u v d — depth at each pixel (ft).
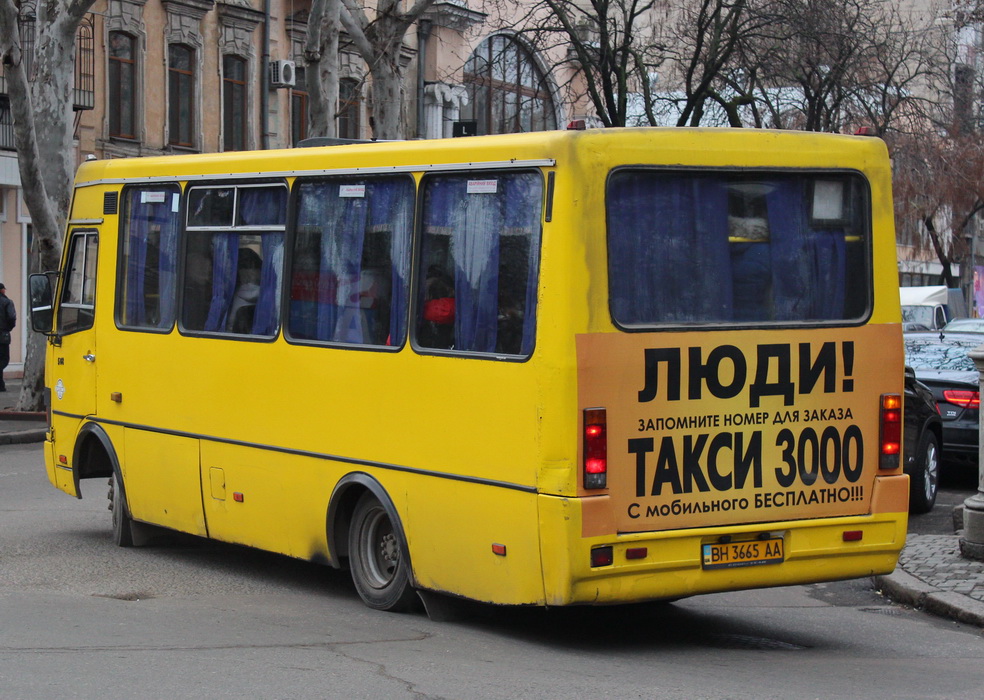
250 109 120.06
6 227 104.83
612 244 25.54
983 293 224.94
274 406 32.32
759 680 24.32
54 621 28.40
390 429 28.86
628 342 25.48
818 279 27.76
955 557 36.70
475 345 26.86
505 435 25.96
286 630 27.99
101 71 105.50
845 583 36.86
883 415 28.14
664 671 25.03
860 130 29.09
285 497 32.04
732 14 102.63
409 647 26.45
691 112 110.83
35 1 97.50
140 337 37.11
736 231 26.94
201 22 114.73
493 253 26.61
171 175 36.42
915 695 23.27
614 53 100.58
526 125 136.98
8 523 43.34
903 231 206.80
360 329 29.91
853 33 109.60
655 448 25.70
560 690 22.80
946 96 150.10
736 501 26.55
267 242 32.94
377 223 29.63
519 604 25.82
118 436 38.06
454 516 27.22
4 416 79.20
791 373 27.17
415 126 131.44
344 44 123.44
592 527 24.93
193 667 24.06
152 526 39.34
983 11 146.72
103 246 38.93
